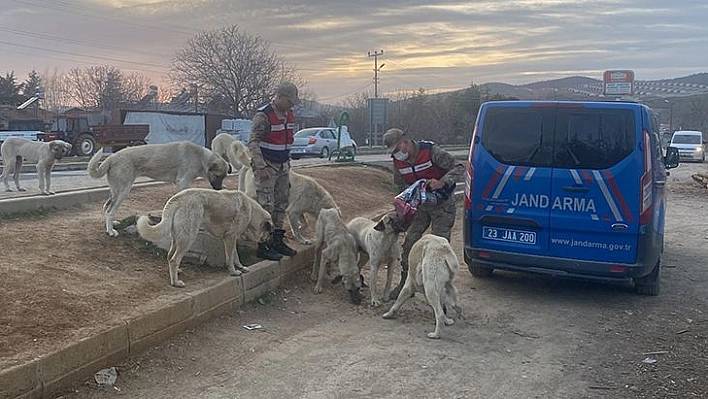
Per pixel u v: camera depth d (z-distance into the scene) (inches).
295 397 181.3
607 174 271.4
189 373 194.2
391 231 274.4
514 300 295.7
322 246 307.1
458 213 584.1
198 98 2320.4
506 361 215.8
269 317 256.4
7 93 2746.1
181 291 235.8
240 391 183.9
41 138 1145.4
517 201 288.2
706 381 199.8
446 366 209.3
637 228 268.8
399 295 262.4
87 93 3176.7
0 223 279.6
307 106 2928.2
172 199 246.4
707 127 2908.5
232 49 2293.3
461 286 320.5
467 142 2217.0
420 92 2396.7
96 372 182.5
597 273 276.2
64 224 291.7
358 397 182.7
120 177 286.0
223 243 280.5
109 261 255.3
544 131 284.7
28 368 160.4
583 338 242.5
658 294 307.9
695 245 450.0
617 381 199.5
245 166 334.0
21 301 196.7
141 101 3088.1
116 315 201.3
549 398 186.1
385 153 1480.1
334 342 230.1
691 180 1048.8
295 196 332.8
